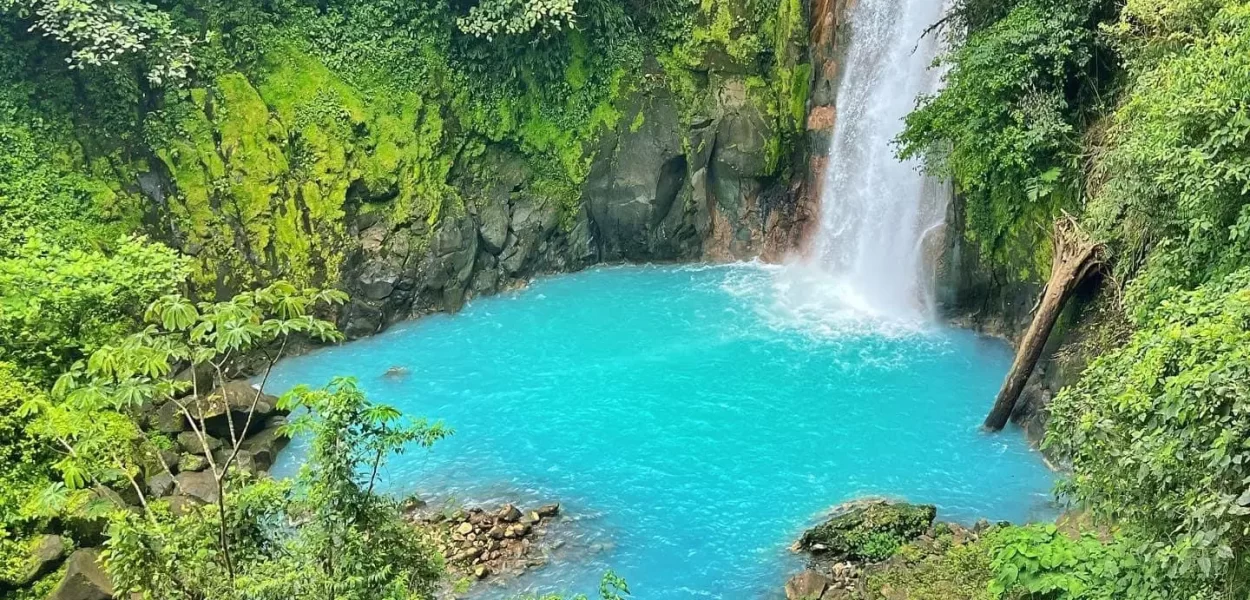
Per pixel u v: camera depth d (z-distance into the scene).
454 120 31.58
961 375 24.69
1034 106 21.95
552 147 32.81
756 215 33.66
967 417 22.77
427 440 11.45
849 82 30.78
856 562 17.38
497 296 31.66
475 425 23.31
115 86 26.05
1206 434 10.30
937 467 20.86
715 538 18.70
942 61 23.83
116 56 25.61
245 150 27.91
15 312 17.53
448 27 31.17
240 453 21.08
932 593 15.65
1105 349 19.95
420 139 30.64
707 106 32.56
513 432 22.95
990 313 26.64
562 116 32.69
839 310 29.23
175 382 11.17
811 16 31.70
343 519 10.79
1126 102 20.11
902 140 24.81
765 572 17.56
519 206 32.44
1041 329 20.98
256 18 28.91
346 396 10.85
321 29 29.84
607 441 22.44
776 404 23.77
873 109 29.83
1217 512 9.74
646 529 19.05
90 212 25.06
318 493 10.80
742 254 33.94
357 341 28.59
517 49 31.75
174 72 26.20
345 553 10.67
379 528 11.15
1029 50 21.66
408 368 26.48
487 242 31.67
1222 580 10.47
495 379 25.70
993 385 24.08
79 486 12.88
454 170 31.56
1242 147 14.84
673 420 23.23
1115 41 20.81
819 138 32.12
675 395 24.42
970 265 26.50
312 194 28.72
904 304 29.02
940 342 26.61
